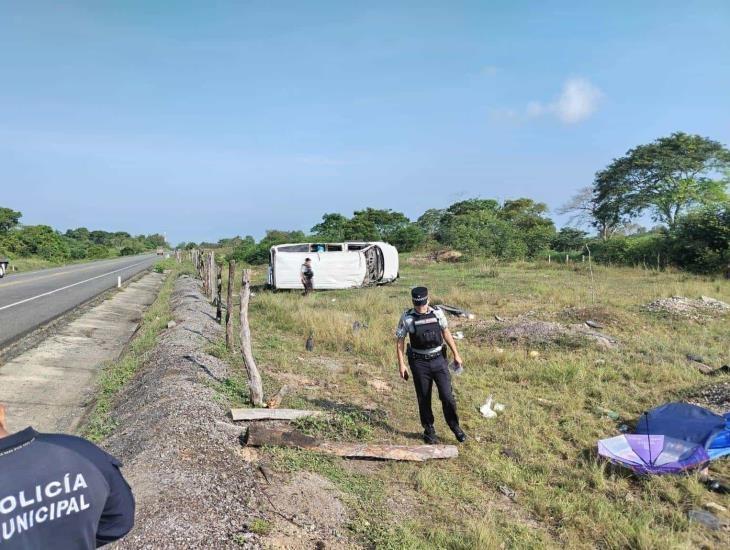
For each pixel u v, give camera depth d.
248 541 3.83
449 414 6.24
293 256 21.14
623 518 4.65
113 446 5.77
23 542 1.42
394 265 23.08
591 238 43.00
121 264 50.56
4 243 48.50
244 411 6.39
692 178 36.69
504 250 36.47
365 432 6.36
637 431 6.32
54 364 10.10
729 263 25.62
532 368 9.11
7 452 1.48
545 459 5.92
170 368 7.97
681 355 10.08
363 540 4.22
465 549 4.20
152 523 3.83
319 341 11.52
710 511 4.80
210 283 18.97
